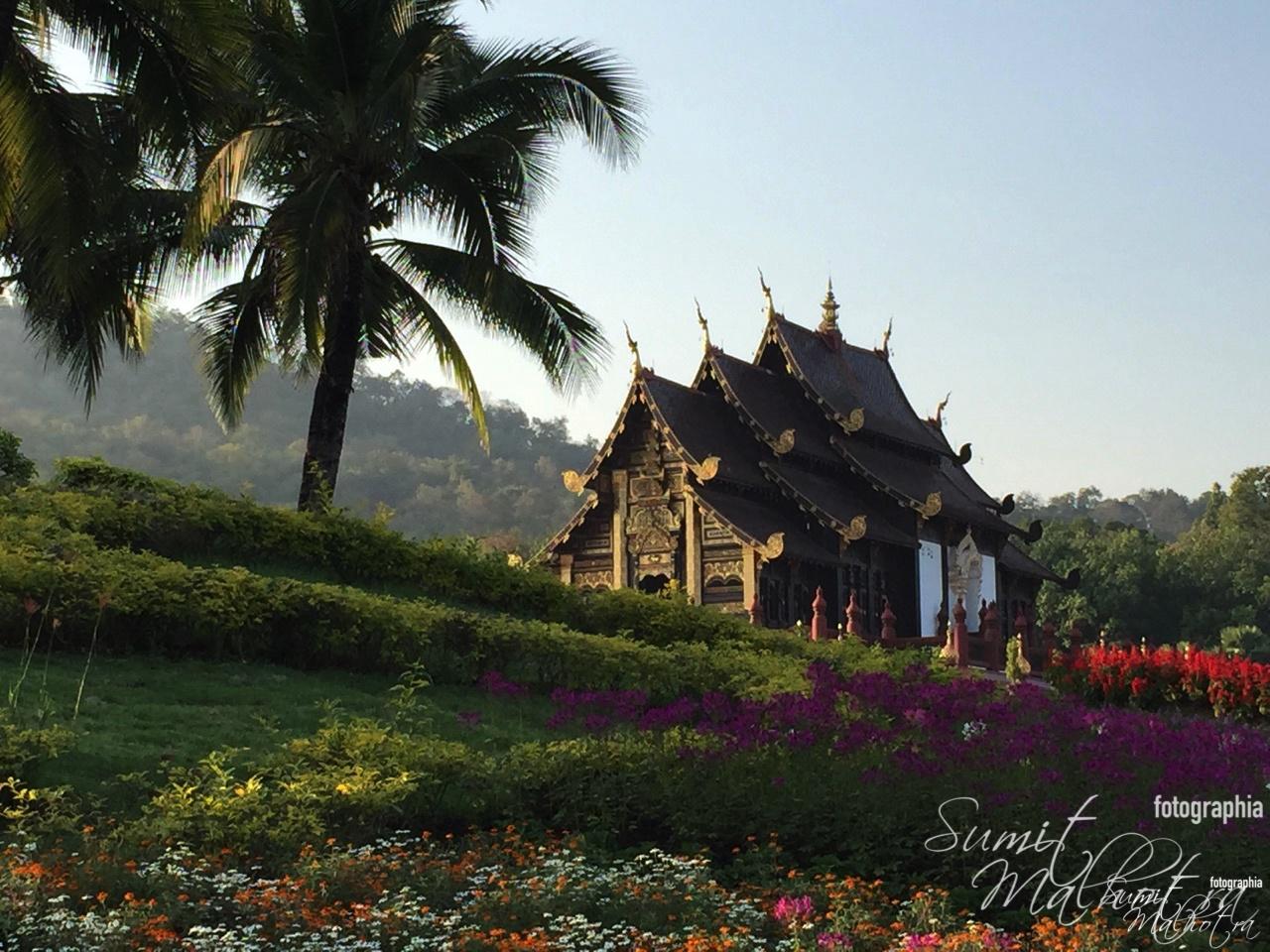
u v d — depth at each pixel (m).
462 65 23.33
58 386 133.00
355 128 22.23
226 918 8.78
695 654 19.56
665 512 42.25
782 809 11.17
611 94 23.22
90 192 20.14
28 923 7.96
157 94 19.66
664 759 12.28
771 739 12.17
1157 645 86.62
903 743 12.45
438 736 14.39
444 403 162.88
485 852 10.63
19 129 19.02
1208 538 96.44
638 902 9.27
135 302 26.05
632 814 11.83
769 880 10.26
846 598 42.38
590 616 23.31
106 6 18.95
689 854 10.95
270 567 20.69
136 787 11.36
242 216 24.73
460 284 23.84
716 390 45.03
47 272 23.38
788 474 43.12
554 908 9.16
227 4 18.98
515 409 168.00
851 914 9.20
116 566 16.27
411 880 9.66
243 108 22.59
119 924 8.02
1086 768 11.38
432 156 23.14
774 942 8.92
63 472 21.27
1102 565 88.00
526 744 13.78
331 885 9.27
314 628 16.78
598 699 13.98
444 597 22.31
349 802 10.93
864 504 44.75
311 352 24.14
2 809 10.48
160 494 20.80
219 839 10.03
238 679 15.49
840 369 47.72
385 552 21.89
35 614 15.12
